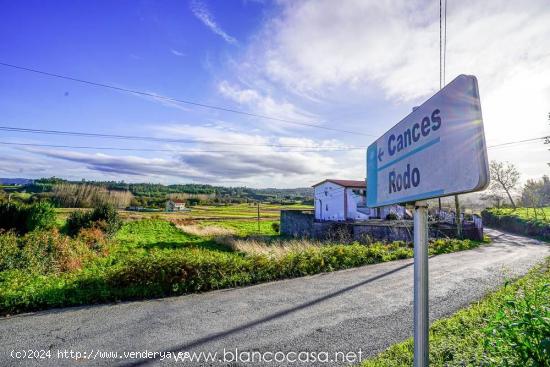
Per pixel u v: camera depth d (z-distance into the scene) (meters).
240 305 7.28
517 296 6.97
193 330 5.79
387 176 2.24
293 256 11.31
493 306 6.23
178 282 8.48
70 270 10.17
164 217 40.44
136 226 29.05
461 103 1.37
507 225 36.28
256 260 10.41
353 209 29.28
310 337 5.44
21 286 7.43
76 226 19.12
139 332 5.70
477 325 5.16
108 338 5.44
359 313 6.65
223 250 17.91
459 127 1.38
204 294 8.21
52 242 11.28
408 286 8.89
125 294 7.79
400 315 6.48
